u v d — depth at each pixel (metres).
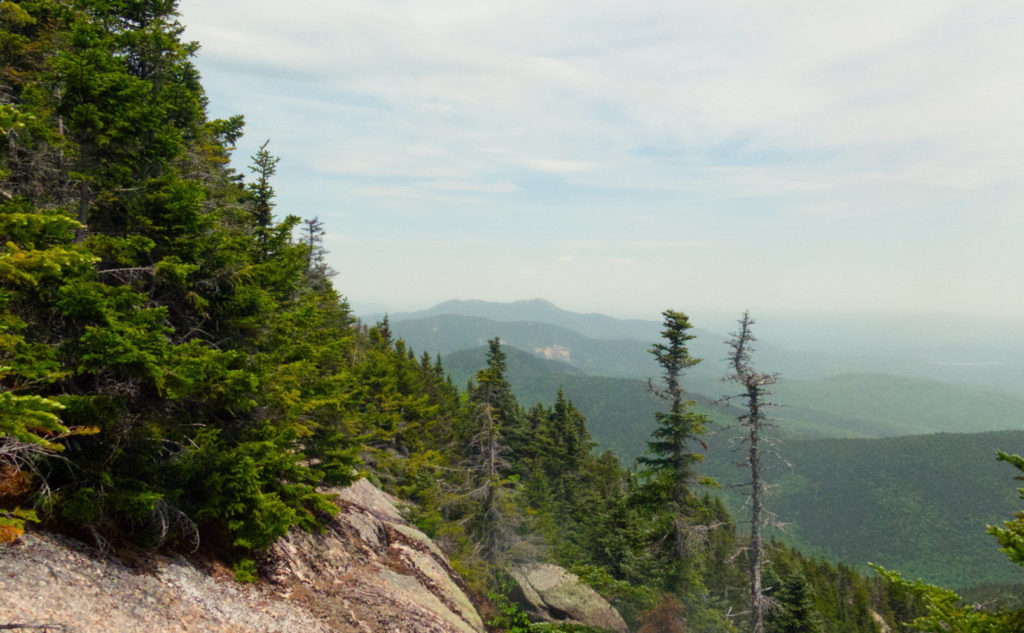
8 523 6.58
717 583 38.97
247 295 12.38
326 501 13.66
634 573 29.59
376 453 30.33
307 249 15.77
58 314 8.72
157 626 8.14
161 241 11.26
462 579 22.11
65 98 9.81
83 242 9.73
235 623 9.65
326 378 16.41
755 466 20.84
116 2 11.96
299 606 11.74
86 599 7.57
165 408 10.95
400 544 19.27
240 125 16.84
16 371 6.92
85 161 10.37
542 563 32.09
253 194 21.97
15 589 6.79
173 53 12.72
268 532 11.03
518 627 24.06
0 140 9.78
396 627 13.06
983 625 6.70
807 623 26.33
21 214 7.09
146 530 9.98
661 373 24.16
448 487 30.25
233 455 10.84
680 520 23.47
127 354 8.06
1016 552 6.52
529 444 48.34
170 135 10.96
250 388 10.72
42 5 12.76
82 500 8.38
